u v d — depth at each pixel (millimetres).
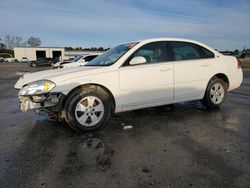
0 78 16281
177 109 5410
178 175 2543
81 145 3398
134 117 4789
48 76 3877
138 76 4199
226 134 3748
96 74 3914
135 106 4277
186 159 2908
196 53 4973
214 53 5199
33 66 38031
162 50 4555
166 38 4691
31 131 4043
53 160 2934
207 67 5000
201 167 2705
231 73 5367
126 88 4133
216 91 5262
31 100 3662
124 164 2807
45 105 3674
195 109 5383
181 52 4781
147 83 4293
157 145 3354
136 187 2340
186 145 3338
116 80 4035
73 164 2824
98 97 3943
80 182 2441
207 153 3064
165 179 2471
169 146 3314
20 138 3709
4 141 3588
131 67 4168
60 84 3695
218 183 2385
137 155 3041
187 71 4723
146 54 4391
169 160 2889
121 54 4297
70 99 3783
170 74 4508
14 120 4773
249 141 3449
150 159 2924
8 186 2381
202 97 5086
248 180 2426
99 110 3984
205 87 5062
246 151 3107
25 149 3277
